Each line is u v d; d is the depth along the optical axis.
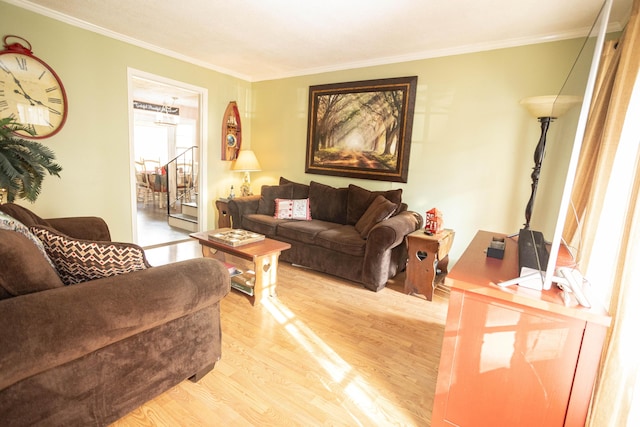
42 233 1.34
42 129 2.88
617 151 1.49
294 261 3.55
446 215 3.42
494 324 1.28
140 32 3.19
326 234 3.28
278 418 1.50
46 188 2.98
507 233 3.12
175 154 8.49
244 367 1.85
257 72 4.54
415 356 2.04
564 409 1.20
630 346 1.10
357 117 3.86
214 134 4.45
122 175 3.51
